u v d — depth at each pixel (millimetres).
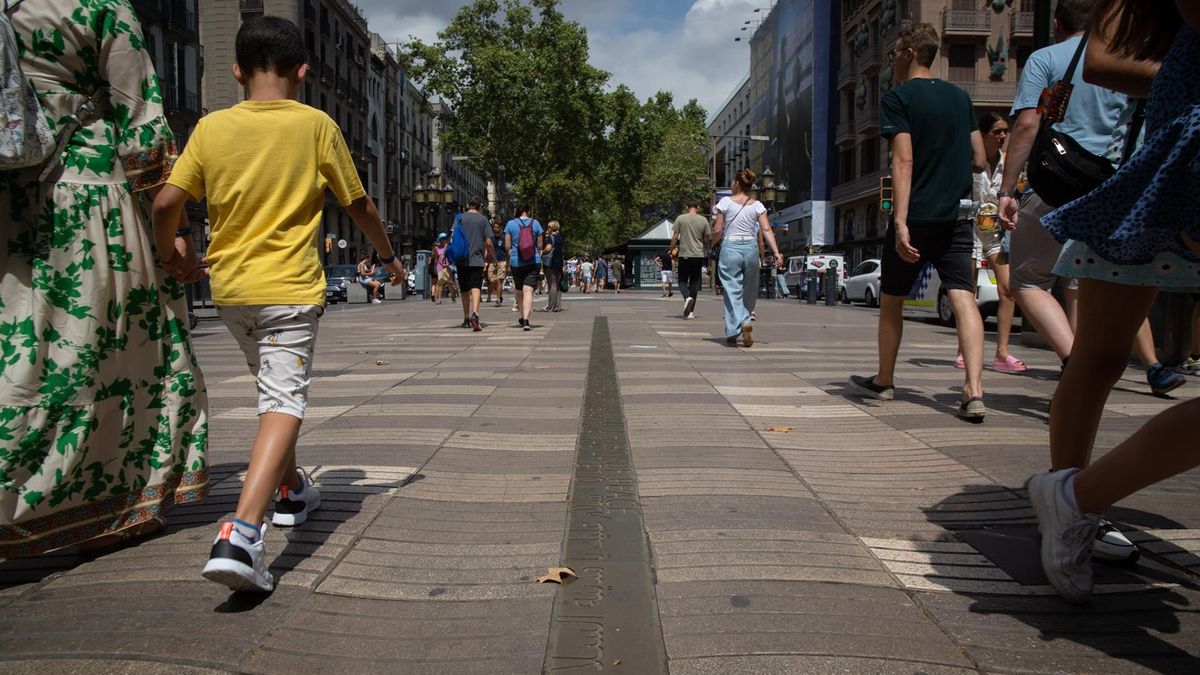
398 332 11773
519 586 2422
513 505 3178
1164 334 6777
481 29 46688
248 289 2486
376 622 2199
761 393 5648
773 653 1999
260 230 2521
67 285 2514
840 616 2201
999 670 1913
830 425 4559
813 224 52562
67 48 2520
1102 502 2186
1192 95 1875
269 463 2395
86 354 2525
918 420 4648
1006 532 2834
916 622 2166
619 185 52312
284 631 2145
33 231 2484
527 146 46750
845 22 50125
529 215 11828
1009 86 39594
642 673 1911
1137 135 2254
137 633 2125
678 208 63531
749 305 8930
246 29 2660
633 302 21672
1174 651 1996
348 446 4145
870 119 45281
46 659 1984
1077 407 2516
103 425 2609
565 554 2666
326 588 2412
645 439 4250
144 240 2727
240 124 2551
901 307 5145
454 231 11609
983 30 39094
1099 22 2193
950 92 4664
